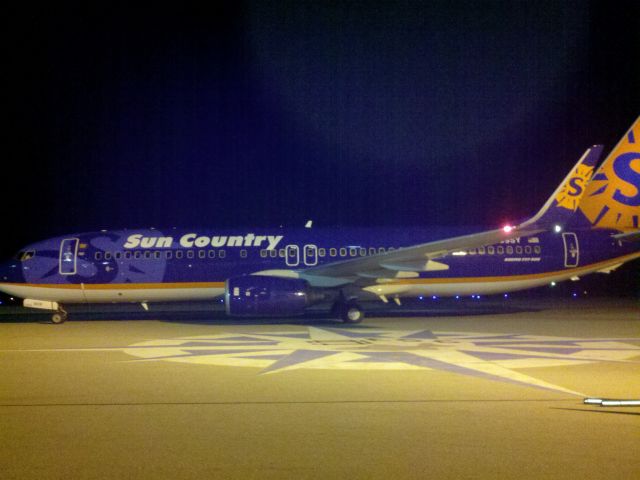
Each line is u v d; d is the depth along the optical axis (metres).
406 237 24.20
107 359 14.13
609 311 26.27
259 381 11.34
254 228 24.23
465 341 16.91
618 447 7.15
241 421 8.45
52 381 11.46
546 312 25.91
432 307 28.94
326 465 6.59
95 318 25.50
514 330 19.47
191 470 6.47
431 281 23.34
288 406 9.31
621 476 6.22
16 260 23.11
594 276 43.53
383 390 10.42
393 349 15.44
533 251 23.92
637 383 10.94
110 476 6.31
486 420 8.38
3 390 10.66
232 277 22.23
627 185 25.11
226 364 13.29
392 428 8.02
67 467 6.60
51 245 23.27
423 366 12.85
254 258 23.39
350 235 24.16
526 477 6.20
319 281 21.95
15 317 26.70
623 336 17.81
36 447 7.33
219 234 23.88
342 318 22.05
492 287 23.91
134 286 23.14
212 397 9.98
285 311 20.89
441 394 10.08
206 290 23.45
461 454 6.93
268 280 20.95
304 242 23.77
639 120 25.19
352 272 21.77
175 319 24.53
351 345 16.27
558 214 22.66
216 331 19.95
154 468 6.54
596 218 24.92
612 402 8.55
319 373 12.12
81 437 7.74
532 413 8.76
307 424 8.27
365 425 8.18
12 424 8.40
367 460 6.75
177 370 12.59
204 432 7.92
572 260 24.16
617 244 24.50
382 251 23.84
